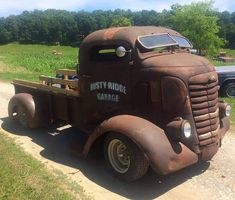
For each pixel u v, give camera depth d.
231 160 7.14
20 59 43.28
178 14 68.81
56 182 5.79
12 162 6.30
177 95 5.88
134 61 6.27
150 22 109.00
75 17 128.75
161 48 6.49
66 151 7.49
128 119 5.91
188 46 7.15
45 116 8.34
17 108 8.74
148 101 6.19
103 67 6.66
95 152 6.75
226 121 6.88
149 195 5.79
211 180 6.30
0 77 20.27
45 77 8.47
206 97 6.04
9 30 133.75
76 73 8.06
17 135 8.45
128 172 5.91
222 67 14.60
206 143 6.03
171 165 5.55
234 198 5.75
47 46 125.00
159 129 5.80
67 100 7.64
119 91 6.52
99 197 5.66
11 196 5.13
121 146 6.04
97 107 6.92
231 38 108.31
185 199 5.69
